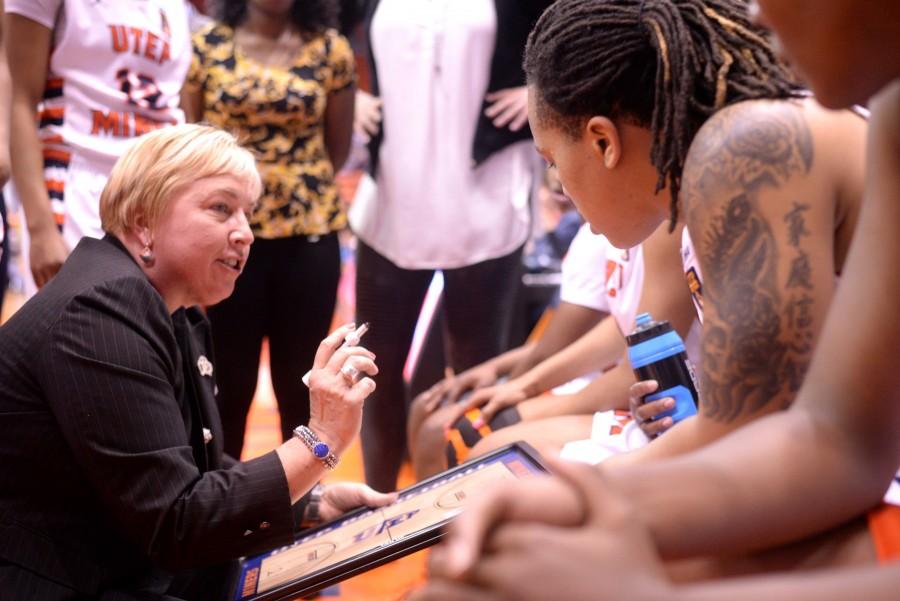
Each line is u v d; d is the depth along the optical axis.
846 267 0.86
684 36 1.15
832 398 0.81
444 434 2.08
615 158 1.27
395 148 2.89
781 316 0.97
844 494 0.79
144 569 1.54
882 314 0.81
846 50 0.73
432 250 2.90
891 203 0.83
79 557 1.45
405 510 1.53
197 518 1.39
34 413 1.41
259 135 2.73
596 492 0.63
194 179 1.54
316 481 1.49
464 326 2.98
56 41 2.36
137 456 1.38
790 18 0.75
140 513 1.39
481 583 0.58
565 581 0.57
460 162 2.88
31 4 2.30
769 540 0.77
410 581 2.37
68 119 2.38
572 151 1.31
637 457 1.06
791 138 1.01
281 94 2.70
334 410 1.49
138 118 2.45
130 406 1.39
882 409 0.81
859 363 0.81
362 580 2.48
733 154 1.02
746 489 0.76
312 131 2.78
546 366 2.09
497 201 2.91
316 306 2.78
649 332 1.62
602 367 2.11
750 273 0.99
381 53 2.87
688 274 1.40
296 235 2.73
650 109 1.22
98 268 1.49
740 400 0.98
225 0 2.75
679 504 0.74
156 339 1.45
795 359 0.97
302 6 2.78
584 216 1.37
